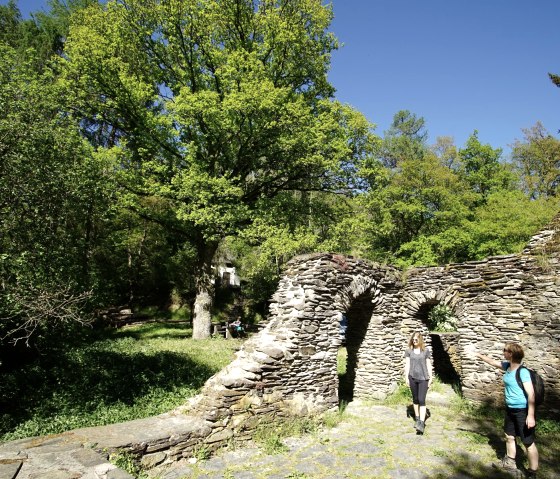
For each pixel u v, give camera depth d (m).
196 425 5.52
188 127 16.09
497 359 8.53
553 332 7.79
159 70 17.00
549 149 25.12
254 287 25.66
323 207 17.62
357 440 6.31
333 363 7.79
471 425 7.20
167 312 25.33
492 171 25.11
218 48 16.55
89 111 15.69
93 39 14.46
